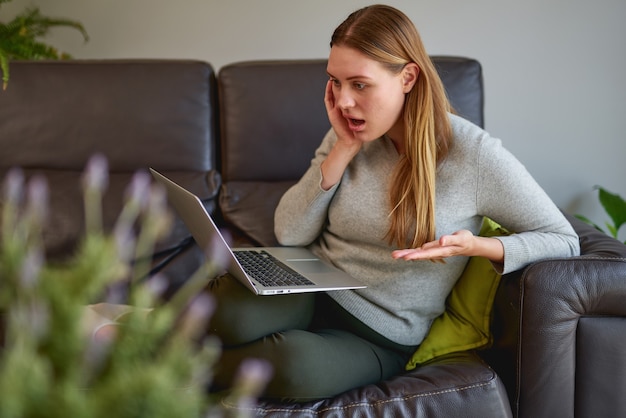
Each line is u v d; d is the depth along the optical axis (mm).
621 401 1442
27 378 469
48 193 1953
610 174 2703
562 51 2646
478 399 1387
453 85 2055
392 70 1450
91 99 2086
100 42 2834
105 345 552
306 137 2072
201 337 1461
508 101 2699
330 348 1468
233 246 1907
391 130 1556
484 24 2660
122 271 583
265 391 1413
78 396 485
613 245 1525
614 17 2607
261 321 1452
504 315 1500
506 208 1495
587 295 1397
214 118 2137
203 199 1991
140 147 2076
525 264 1437
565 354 1418
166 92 2094
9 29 2594
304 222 1678
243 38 2785
